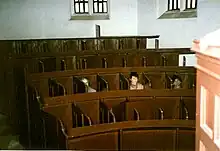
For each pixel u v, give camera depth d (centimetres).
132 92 480
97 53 714
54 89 537
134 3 1211
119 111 480
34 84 532
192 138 376
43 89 544
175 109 483
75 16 1200
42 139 420
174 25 1035
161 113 446
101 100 472
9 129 575
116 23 1224
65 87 562
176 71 591
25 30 1162
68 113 451
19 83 590
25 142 516
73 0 1199
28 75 528
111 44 946
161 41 1097
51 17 1177
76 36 1209
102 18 1217
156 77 595
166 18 1068
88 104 465
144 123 375
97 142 355
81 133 344
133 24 1225
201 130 148
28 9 1153
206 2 890
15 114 599
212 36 132
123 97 479
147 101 477
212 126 134
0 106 635
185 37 993
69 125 448
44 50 874
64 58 687
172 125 375
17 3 1143
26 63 653
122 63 724
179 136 378
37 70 664
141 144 377
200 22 924
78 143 342
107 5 1221
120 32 1232
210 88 133
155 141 378
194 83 580
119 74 587
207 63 135
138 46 981
